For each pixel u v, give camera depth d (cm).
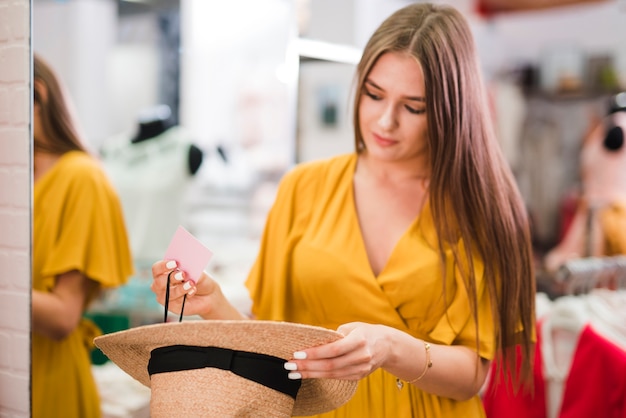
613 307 173
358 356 91
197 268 109
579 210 230
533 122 312
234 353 93
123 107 232
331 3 183
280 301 139
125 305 209
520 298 137
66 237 192
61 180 193
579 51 305
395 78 129
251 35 230
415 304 130
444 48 126
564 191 298
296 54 193
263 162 233
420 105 130
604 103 295
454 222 131
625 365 164
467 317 129
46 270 187
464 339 130
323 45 186
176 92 244
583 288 194
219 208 241
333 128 186
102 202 203
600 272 195
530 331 138
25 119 155
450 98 127
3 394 163
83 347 195
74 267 191
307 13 188
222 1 235
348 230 135
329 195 140
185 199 243
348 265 130
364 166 142
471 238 130
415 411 132
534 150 307
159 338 95
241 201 238
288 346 91
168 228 238
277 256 142
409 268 129
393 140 133
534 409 180
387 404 131
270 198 233
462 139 129
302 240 138
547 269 217
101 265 199
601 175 223
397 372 112
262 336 90
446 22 129
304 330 88
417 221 134
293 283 139
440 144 128
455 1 284
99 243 200
